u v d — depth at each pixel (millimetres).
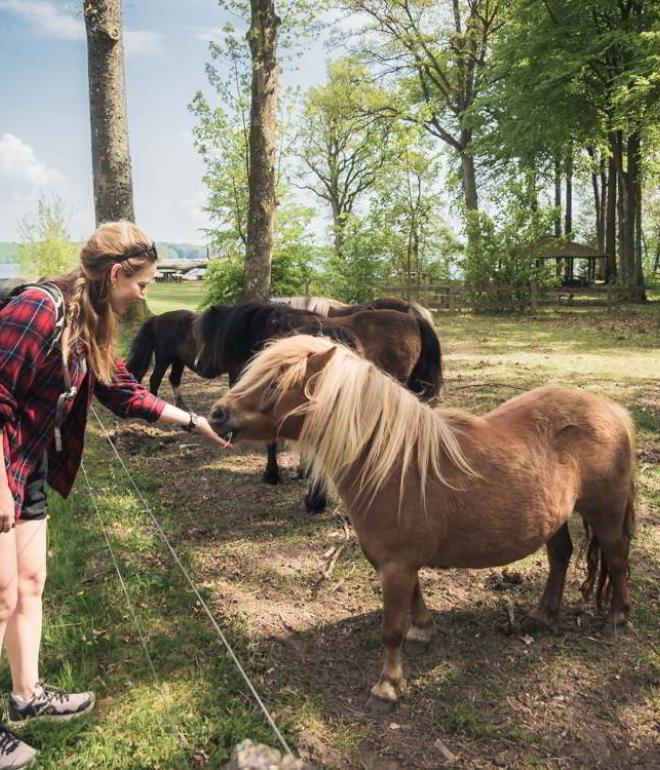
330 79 39000
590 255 31047
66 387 2260
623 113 20297
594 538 3326
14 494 2258
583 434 2998
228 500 5285
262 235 14195
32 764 2426
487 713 2760
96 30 12734
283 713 2744
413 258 23297
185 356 7840
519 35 23938
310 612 3594
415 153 22734
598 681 2961
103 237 2275
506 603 3637
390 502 2660
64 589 3680
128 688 2869
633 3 21938
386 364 6180
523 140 24875
